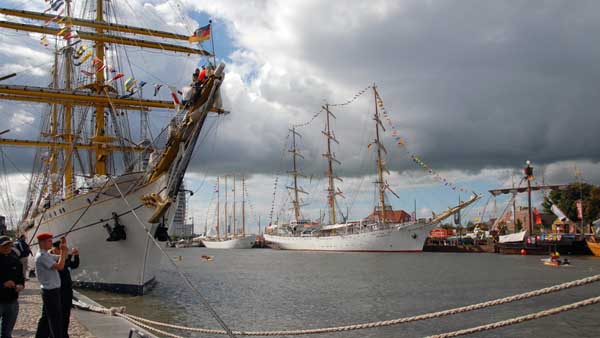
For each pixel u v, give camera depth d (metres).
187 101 29.09
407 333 24.44
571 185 117.81
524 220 146.88
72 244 32.69
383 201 120.56
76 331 15.34
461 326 26.22
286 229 154.25
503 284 45.03
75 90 42.72
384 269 63.47
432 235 152.00
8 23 44.81
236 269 66.50
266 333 12.26
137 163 31.95
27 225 42.09
